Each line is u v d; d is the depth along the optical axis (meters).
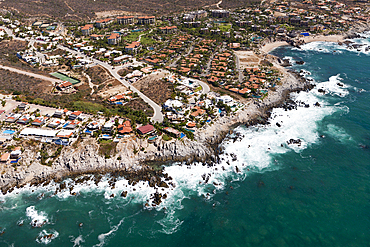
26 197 131.88
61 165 143.50
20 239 113.50
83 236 114.44
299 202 128.50
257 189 135.88
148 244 111.06
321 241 110.94
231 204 128.12
